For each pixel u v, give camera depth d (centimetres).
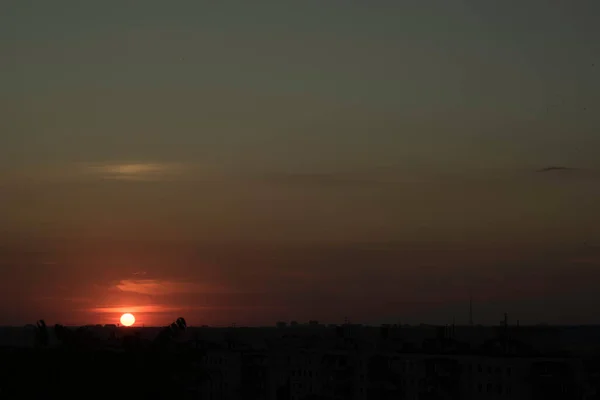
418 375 12188
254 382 14162
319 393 13638
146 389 5709
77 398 5600
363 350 13988
